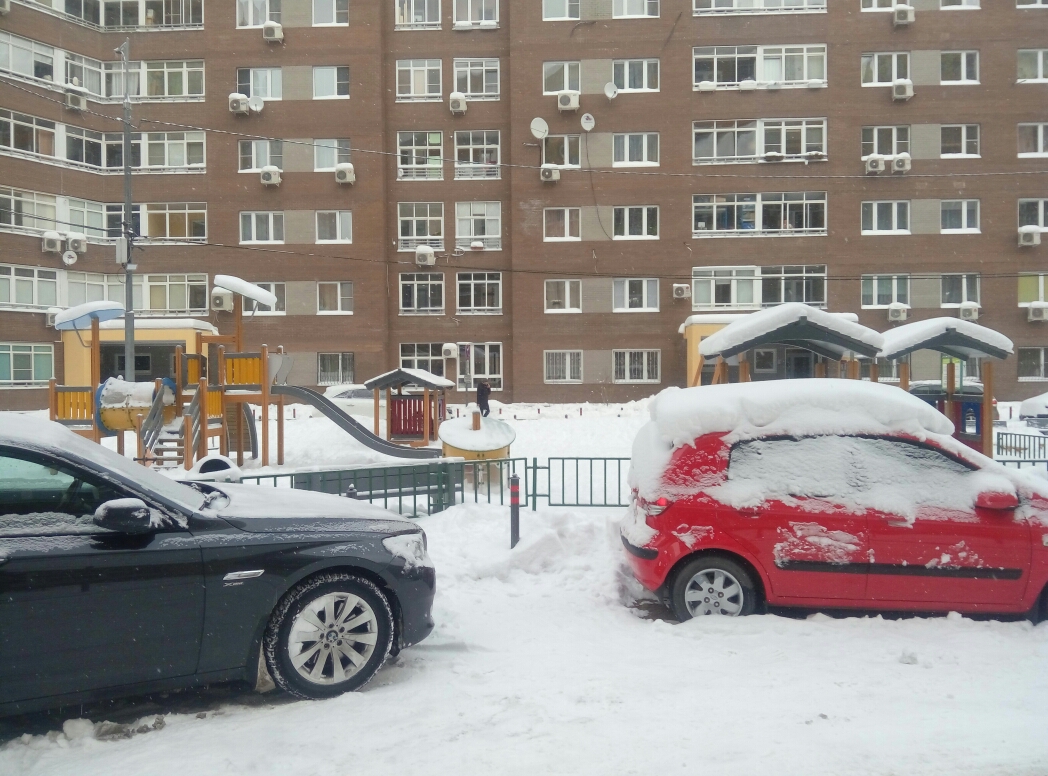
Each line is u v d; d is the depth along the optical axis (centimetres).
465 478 1153
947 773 366
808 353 3391
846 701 451
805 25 3366
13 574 399
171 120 3453
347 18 3462
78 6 3394
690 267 3403
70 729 419
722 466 621
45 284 3219
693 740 398
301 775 367
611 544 803
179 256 3450
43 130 3238
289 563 461
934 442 615
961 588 589
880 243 3344
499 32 3531
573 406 3175
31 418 486
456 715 433
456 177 3528
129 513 423
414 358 3541
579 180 3431
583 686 473
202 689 486
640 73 3434
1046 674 494
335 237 3478
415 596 498
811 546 596
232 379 1641
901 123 3344
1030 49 3322
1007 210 3312
